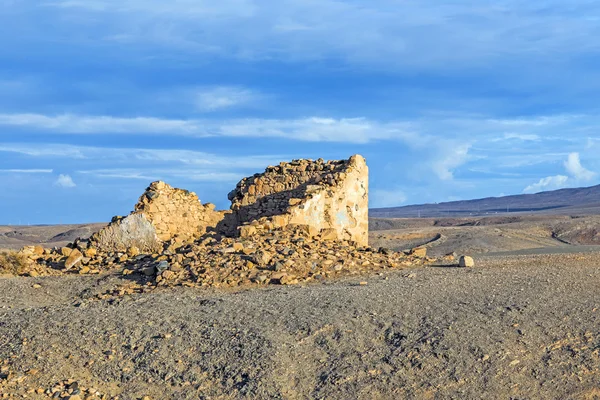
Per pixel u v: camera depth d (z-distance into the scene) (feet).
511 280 49.39
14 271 64.44
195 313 41.55
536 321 38.40
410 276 52.60
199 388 32.58
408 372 33.17
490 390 31.48
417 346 35.24
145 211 72.49
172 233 73.72
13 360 35.17
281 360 34.35
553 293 44.65
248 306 42.50
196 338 37.37
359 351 35.29
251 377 33.04
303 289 47.78
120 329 38.75
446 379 32.42
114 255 68.49
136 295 48.78
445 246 216.95
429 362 33.81
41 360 35.12
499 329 37.22
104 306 44.80
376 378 32.71
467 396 31.04
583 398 30.63
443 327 37.37
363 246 68.18
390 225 401.90
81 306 45.01
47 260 70.54
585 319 38.70
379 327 38.01
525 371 33.04
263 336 36.73
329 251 61.52
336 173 74.84
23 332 38.75
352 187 75.36
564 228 263.29
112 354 35.83
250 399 31.53
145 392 32.48
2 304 48.37
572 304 41.70
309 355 35.14
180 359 35.17
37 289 54.65
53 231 332.39
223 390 32.37
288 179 77.92
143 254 67.05
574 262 60.75
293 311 40.91
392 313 40.19
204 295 47.80
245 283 51.90
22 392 32.17
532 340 35.94
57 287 55.52
